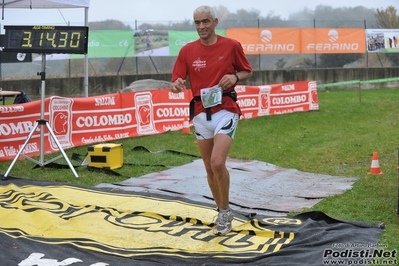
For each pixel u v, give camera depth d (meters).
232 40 4.98
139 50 20.92
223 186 4.98
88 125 10.66
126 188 7.16
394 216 5.84
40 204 6.16
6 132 9.18
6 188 6.98
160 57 21.66
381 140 11.89
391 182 7.66
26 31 7.84
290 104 15.77
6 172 7.58
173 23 21.36
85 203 6.24
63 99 10.06
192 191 7.05
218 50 4.93
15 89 19.16
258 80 23.12
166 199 6.35
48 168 8.38
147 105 12.05
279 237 5.03
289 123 13.96
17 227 5.35
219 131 4.89
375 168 8.42
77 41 7.76
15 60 18.80
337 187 7.57
